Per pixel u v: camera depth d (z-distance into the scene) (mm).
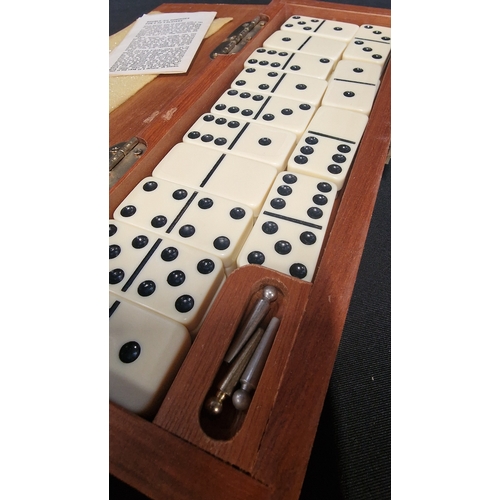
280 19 265
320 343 100
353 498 179
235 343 105
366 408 204
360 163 149
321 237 134
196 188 148
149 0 515
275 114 179
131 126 184
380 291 247
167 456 86
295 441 88
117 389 100
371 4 466
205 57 230
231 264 133
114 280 121
